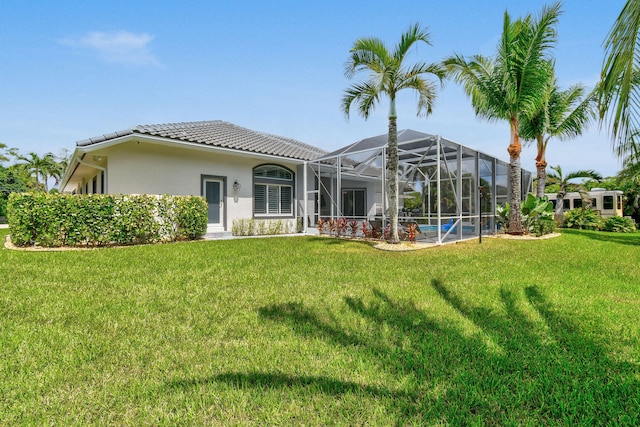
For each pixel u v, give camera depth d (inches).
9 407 85.9
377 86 378.6
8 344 121.7
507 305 170.7
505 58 492.1
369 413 83.2
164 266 272.7
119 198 403.9
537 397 90.6
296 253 353.7
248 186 595.8
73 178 845.8
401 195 574.6
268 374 101.9
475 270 263.9
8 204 383.9
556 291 199.5
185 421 80.6
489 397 89.9
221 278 231.8
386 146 493.7
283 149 676.7
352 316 154.1
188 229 466.3
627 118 125.3
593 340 127.3
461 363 109.6
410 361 109.7
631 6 117.6
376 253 359.3
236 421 80.7
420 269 267.9
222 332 135.6
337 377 100.4
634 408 85.4
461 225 488.7
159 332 135.2
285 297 185.5
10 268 256.7
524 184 834.8
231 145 547.2
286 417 82.0
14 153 1625.2
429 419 80.9
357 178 807.7
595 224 840.9
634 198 1110.4
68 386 95.5
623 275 246.2
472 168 537.0
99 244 402.3
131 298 181.6
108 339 127.6
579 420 81.0
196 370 104.6
